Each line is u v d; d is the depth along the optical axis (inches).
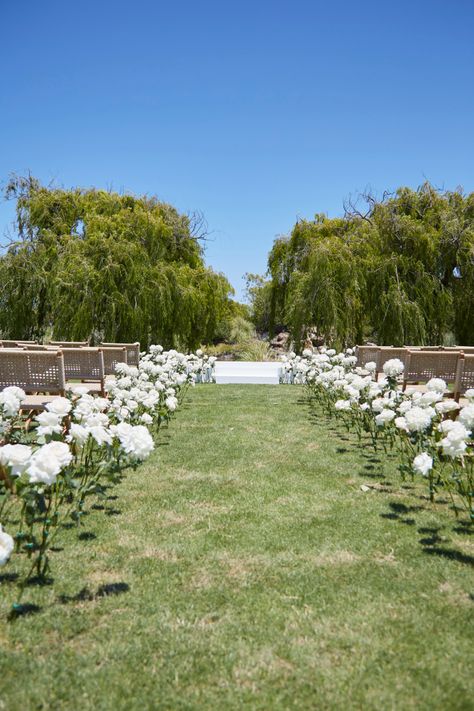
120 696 61.8
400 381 249.8
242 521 119.8
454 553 102.9
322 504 131.6
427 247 531.2
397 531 114.3
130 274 520.7
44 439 106.2
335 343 512.7
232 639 73.8
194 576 92.9
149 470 160.4
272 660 69.1
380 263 528.4
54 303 509.4
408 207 585.0
